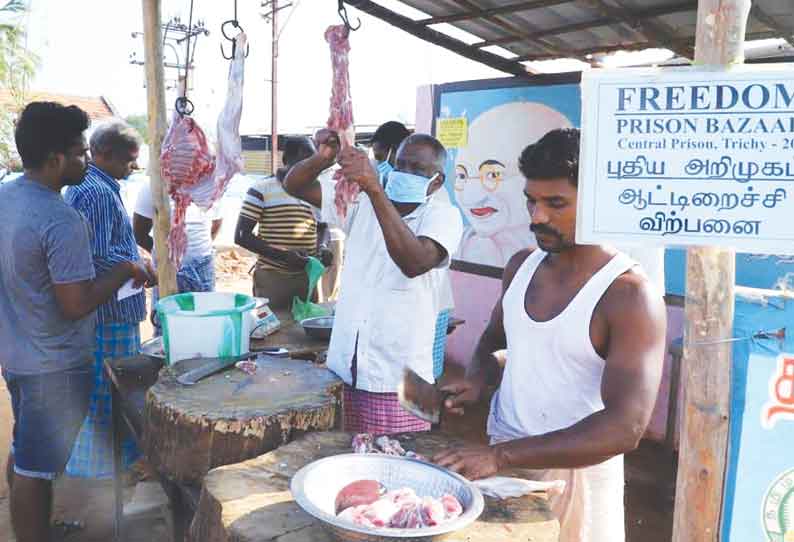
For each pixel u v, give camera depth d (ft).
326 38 8.93
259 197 15.49
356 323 8.58
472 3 12.61
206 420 6.45
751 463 7.13
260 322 11.24
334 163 8.82
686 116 4.50
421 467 5.09
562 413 5.53
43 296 9.09
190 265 15.31
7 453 14.49
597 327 5.23
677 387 13.83
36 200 8.89
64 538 11.05
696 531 5.52
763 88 4.30
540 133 17.15
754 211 4.42
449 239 8.11
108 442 11.69
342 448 6.02
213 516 5.12
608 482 5.81
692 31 13.37
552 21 13.44
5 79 25.59
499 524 4.82
